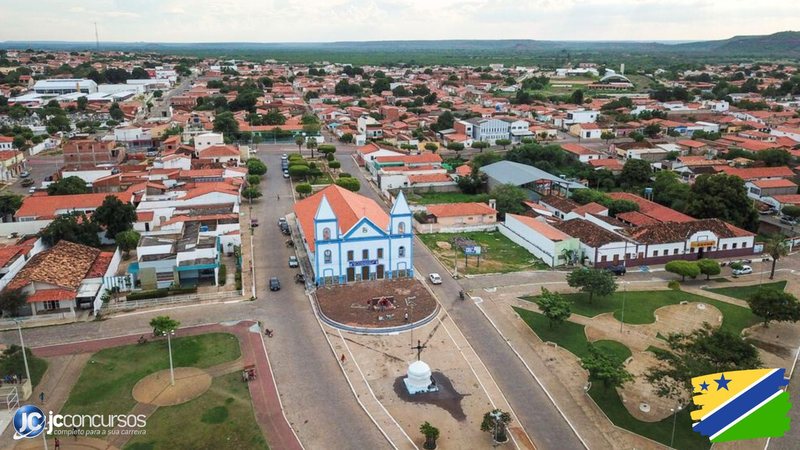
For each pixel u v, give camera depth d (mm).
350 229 102438
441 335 87688
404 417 68562
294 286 103875
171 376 73500
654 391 73375
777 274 113062
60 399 70250
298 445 63250
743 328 91125
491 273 112000
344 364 79188
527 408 70875
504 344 85500
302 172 175875
